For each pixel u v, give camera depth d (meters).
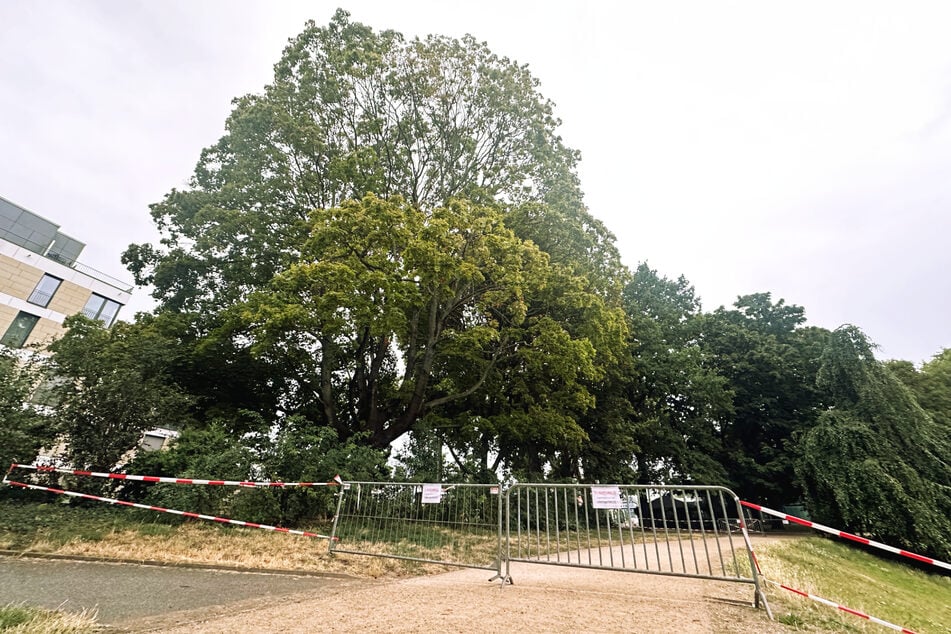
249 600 5.00
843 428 18.92
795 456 25.75
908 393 19.50
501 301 14.98
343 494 8.47
